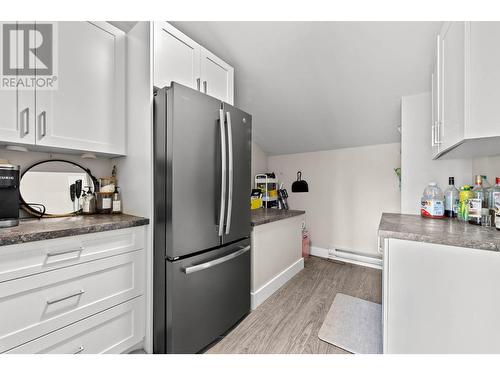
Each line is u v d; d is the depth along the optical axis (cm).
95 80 140
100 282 119
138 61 146
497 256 92
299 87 223
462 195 152
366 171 287
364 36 164
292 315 179
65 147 128
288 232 248
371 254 283
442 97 135
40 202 144
